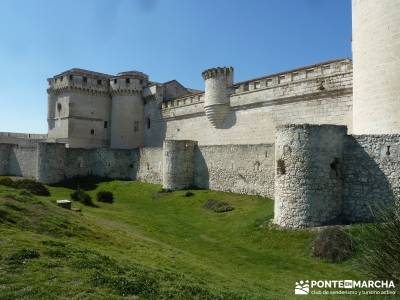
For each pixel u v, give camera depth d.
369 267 11.28
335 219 20.75
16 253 12.05
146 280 11.92
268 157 29.80
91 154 49.53
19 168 55.12
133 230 21.94
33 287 10.14
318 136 20.84
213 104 41.59
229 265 17.42
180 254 17.78
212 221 25.67
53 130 58.53
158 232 22.83
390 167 19.91
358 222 20.31
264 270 16.80
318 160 20.70
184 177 36.34
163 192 35.78
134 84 56.88
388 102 20.95
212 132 43.38
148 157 43.38
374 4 21.73
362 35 22.86
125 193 38.88
